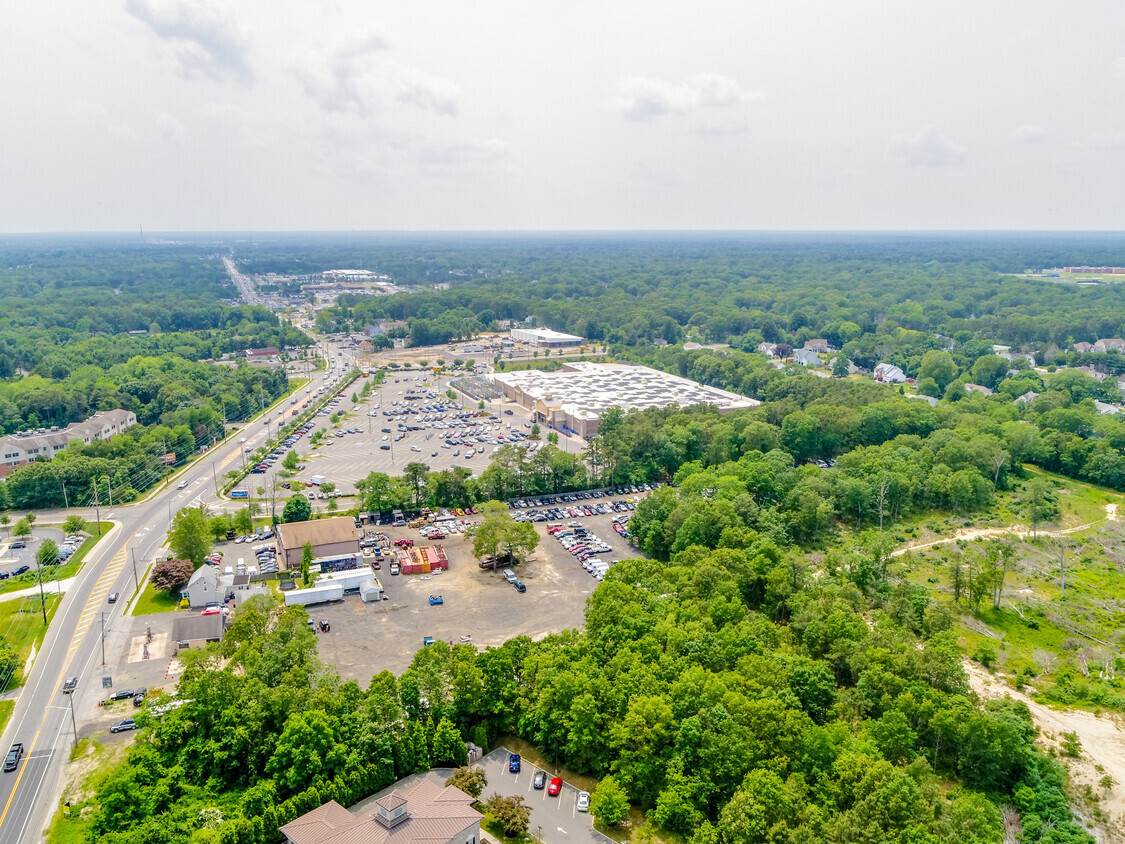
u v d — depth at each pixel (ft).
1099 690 533.96
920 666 495.41
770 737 424.87
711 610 559.38
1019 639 616.80
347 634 606.14
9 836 399.65
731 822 371.15
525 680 488.85
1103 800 438.40
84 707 509.76
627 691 456.45
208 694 446.19
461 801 383.86
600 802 396.57
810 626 544.21
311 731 417.08
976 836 372.99
